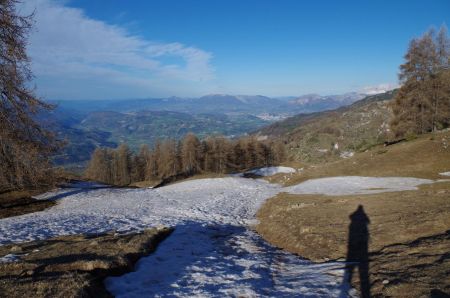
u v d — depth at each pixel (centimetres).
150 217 2045
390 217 1379
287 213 1855
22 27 2034
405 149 3872
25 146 2192
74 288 734
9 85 2034
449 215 1201
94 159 9419
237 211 2359
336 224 1417
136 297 777
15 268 880
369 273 844
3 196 2741
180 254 1198
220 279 928
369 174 3356
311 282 855
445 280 702
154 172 9400
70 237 1391
